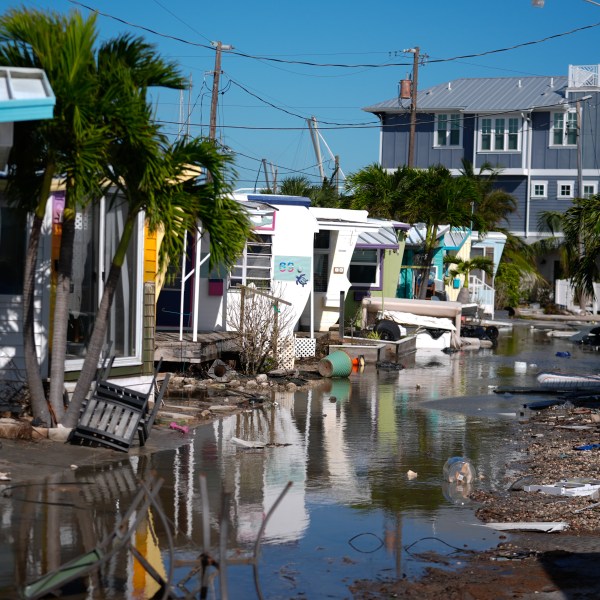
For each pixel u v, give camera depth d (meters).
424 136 63.38
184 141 12.05
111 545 8.21
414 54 47.19
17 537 8.44
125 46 12.07
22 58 11.16
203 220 12.49
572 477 11.82
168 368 20.09
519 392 20.53
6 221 13.20
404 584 7.70
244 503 10.12
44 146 11.53
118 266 12.42
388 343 27.69
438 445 14.02
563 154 61.38
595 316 51.75
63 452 11.98
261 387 19.89
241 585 7.60
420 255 39.88
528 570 8.09
